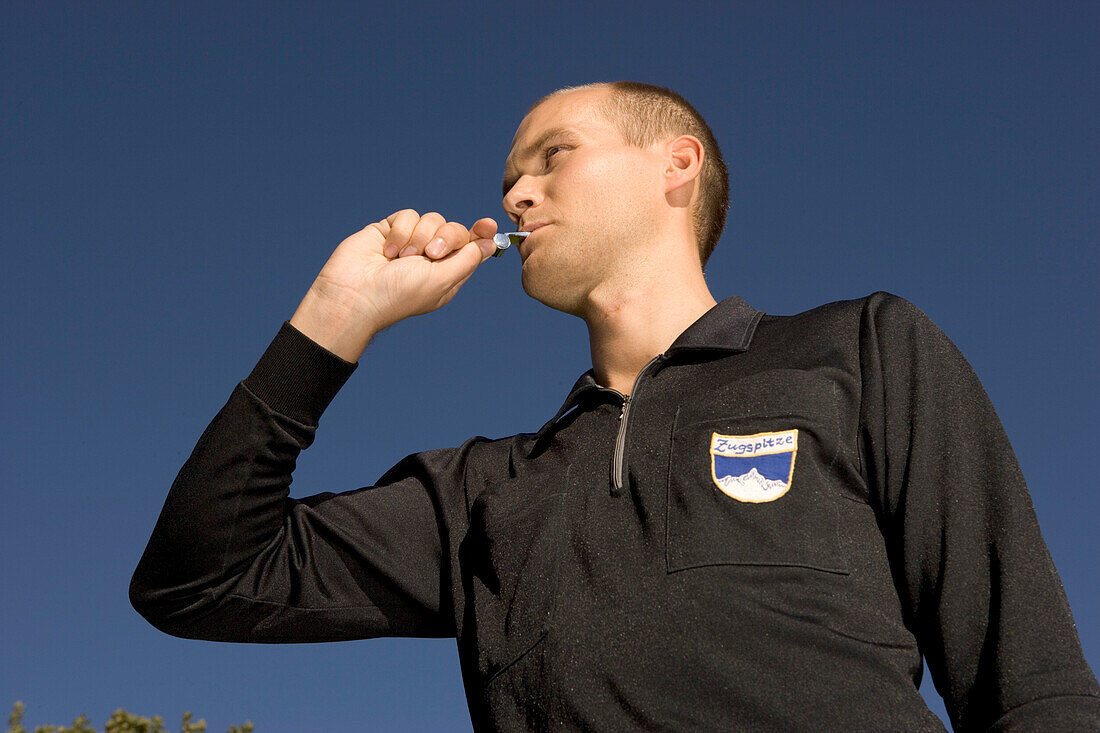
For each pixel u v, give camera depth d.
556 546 2.09
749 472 2.02
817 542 1.95
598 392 2.35
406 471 2.72
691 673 1.86
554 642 1.97
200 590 2.45
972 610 1.94
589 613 1.98
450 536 2.46
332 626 2.57
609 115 2.78
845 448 2.07
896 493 2.06
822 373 2.14
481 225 2.58
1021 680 1.83
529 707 1.97
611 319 2.55
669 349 2.34
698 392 2.22
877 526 2.05
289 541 2.57
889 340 2.18
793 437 2.04
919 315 2.22
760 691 1.83
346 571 2.57
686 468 2.06
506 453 2.53
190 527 2.40
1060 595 1.93
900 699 1.83
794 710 1.81
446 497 2.53
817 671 1.84
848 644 1.87
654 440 2.15
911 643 1.94
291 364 2.41
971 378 2.15
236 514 2.41
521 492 2.28
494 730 2.01
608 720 1.87
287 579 2.54
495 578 2.18
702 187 2.81
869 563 1.99
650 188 2.66
